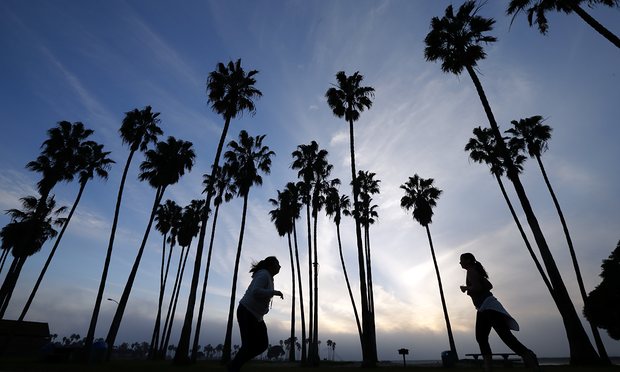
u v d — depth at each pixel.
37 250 38.28
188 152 31.64
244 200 28.95
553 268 13.77
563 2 14.23
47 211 38.09
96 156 32.06
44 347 20.31
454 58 18.98
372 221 41.28
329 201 36.50
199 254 19.48
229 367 3.55
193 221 47.84
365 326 18.45
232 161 30.42
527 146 27.98
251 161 30.03
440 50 19.30
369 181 42.16
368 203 41.31
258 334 3.70
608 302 21.50
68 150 30.52
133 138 28.19
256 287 3.75
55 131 30.88
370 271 37.72
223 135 22.77
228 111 23.44
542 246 14.09
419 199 36.12
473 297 4.68
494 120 16.69
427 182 37.06
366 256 38.91
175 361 16.88
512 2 15.69
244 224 28.11
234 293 26.27
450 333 30.28
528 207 14.80
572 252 23.75
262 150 30.98
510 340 4.29
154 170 30.30
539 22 15.28
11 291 31.31
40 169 30.95
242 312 3.75
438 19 19.50
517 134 28.75
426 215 35.41
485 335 4.50
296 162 34.53
